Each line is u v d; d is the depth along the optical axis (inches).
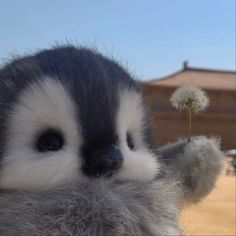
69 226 4.5
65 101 4.9
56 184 4.7
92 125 4.9
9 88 5.2
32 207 4.6
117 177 5.0
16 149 4.9
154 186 5.1
